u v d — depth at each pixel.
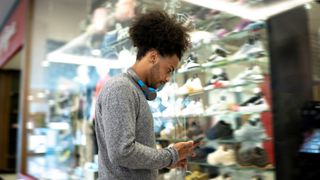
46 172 3.47
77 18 3.25
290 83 1.77
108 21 2.63
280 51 1.82
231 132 2.07
